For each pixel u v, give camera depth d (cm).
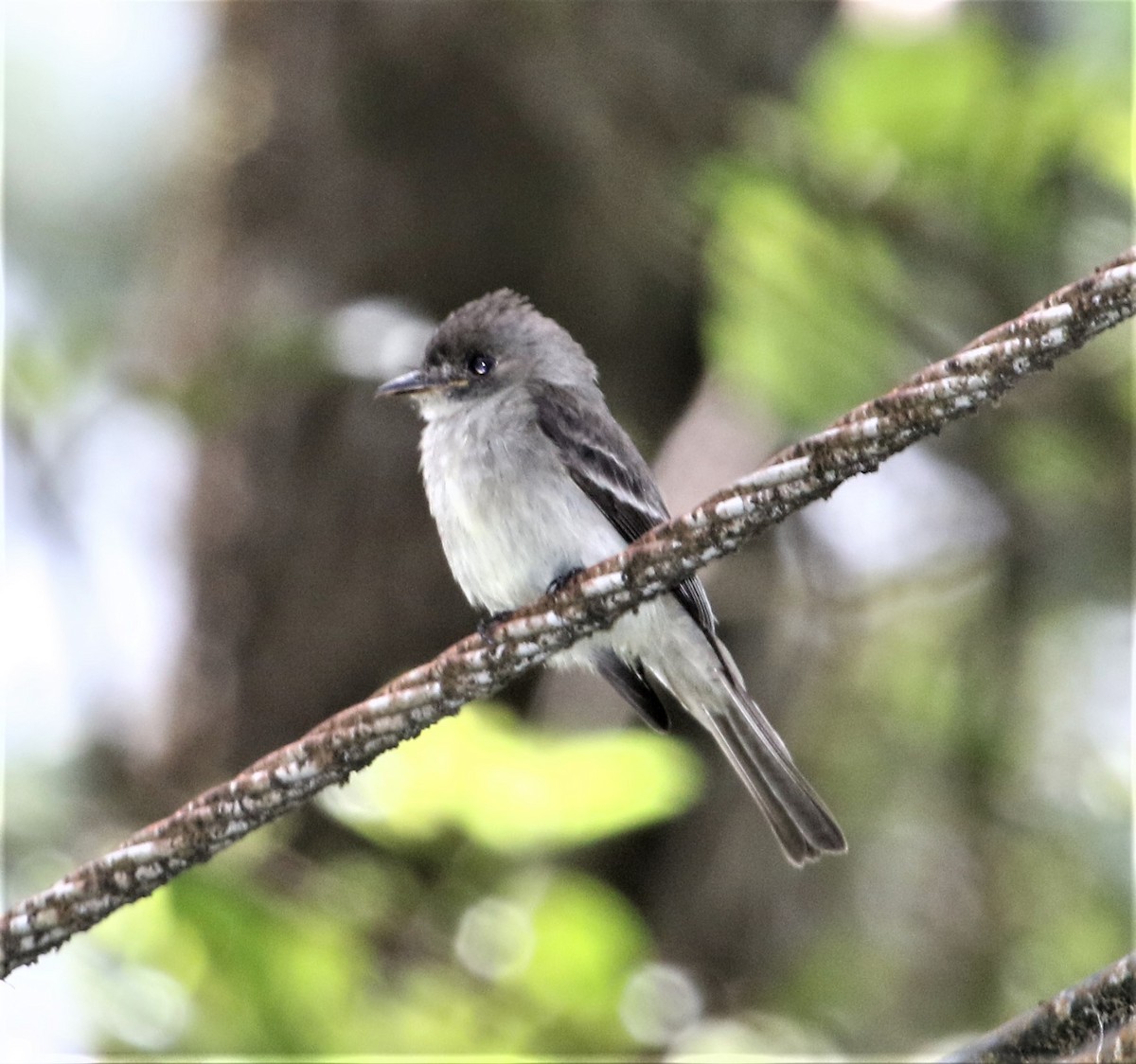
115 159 1422
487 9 1238
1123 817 1284
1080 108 1057
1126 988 525
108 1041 865
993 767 1280
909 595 1280
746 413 1187
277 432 1271
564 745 889
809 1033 1173
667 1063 1062
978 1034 1210
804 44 1234
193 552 1292
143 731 1242
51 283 1389
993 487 1272
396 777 877
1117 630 1315
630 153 1212
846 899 1269
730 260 1113
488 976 932
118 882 588
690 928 1225
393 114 1284
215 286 1313
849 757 1308
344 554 1266
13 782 965
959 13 1138
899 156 1074
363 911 941
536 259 1288
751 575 1215
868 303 1103
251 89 1323
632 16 1216
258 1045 860
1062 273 1146
